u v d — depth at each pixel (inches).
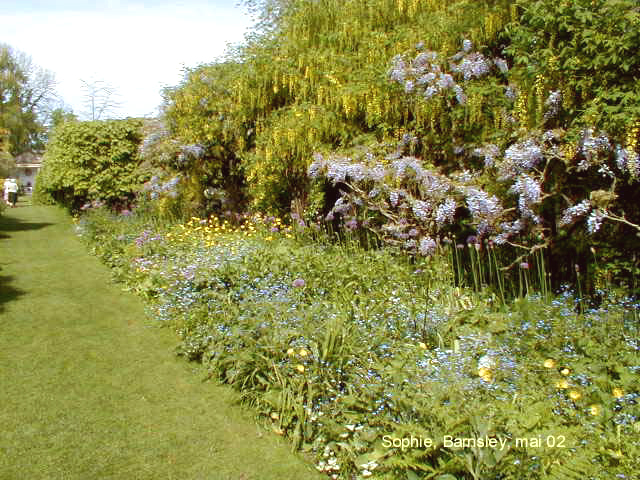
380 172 230.8
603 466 95.8
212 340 170.2
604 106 151.8
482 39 225.1
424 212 211.9
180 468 118.0
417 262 228.2
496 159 199.8
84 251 379.9
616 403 115.1
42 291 264.7
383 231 250.8
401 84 234.4
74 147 485.4
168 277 232.2
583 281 193.2
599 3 156.9
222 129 359.3
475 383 117.1
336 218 299.0
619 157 154.6
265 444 129.1
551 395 118.1
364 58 277.0
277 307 168.9
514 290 202.8
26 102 1461.6
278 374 140.2
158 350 186.9
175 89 370.3
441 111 229.3
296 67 308.3
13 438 126.7
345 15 300.0
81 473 114.5
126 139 501.7
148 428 134.2
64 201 576.1
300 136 281.7
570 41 162.7
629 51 151.5
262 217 335.0
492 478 93.3
